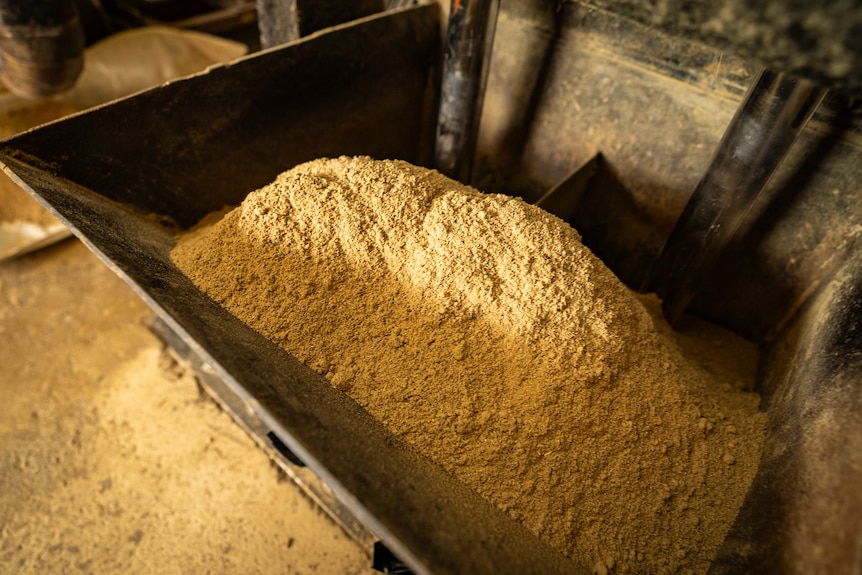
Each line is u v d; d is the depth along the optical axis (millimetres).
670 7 255
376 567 451
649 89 561
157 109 513
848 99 447
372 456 326
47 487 608
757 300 603
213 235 469
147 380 698
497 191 758
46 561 562
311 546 579
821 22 218
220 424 660
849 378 382
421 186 469
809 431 386
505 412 396
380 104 699
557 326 411
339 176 475
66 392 685
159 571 559
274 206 456
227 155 589
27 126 948
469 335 415
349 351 419
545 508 376
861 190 479
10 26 691
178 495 606
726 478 417
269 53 561
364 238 439
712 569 372
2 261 820
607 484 391
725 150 478
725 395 523
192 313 364
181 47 1026
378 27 632
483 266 426
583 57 590
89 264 834
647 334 461
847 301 450
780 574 305
